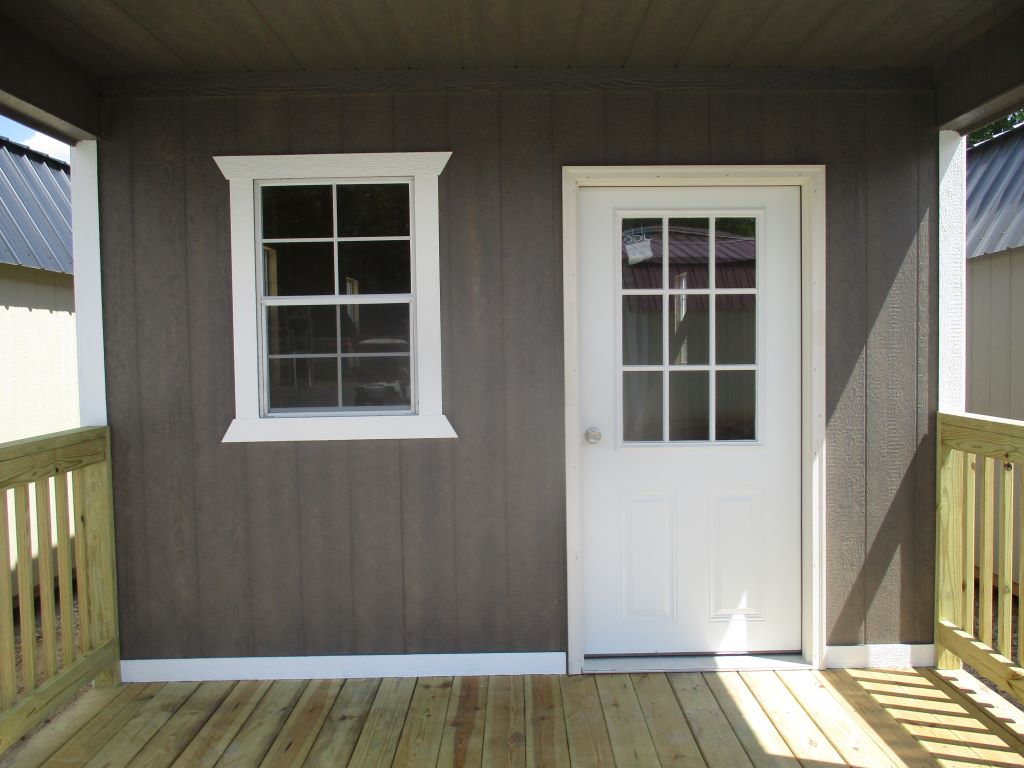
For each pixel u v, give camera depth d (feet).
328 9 7.89
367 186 9.99
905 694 9.29
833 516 10.03
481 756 7.99
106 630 9.85
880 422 10.01
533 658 9.97
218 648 10.04
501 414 9.92
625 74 9.71
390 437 9.91
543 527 9.96
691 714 8.82
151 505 9.98
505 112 9.75
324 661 10.02
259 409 9.95
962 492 9.84
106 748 8.29
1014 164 14.79
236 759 8.02
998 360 13.65
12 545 13.00
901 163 9.92
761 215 10.09
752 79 9.74
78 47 8.78
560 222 9.82
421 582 10.00
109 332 9.94
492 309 9.87
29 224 13.88
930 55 9.35
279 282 10.03
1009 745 8.09
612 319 10.10
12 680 7.99
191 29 8.35
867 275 9.96
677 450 10.17
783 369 10.17
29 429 13.56
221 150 9.80
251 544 10.00
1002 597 8.82
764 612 10.29
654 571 10.23
